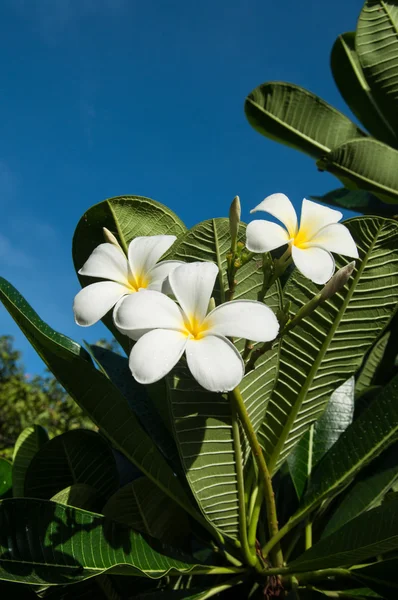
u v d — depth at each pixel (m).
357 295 0.44
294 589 0.41
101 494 0.46
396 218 0.70
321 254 0.37
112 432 0.41
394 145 0.80
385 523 0.37
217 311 0.35
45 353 0.40
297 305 0.45
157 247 0.39
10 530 0.38
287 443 0.45
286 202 0.40
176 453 0.47
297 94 0.73
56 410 2.58
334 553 0.39
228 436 0.41
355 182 0.69
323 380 0.45
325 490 0.43
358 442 0.44
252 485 0.44
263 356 0.42
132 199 0.45
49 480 0.47
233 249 0.39
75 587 0.43
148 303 0.35
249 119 0.76
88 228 0.46
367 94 0.80
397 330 0.63
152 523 0.44
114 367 0.50
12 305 0.40
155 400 0.45
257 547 0.42
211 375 0.32
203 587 0.44
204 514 0.42
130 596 0.43
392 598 0.39
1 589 0.42
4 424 2.48
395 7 0.71
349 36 0.81
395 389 0.44
